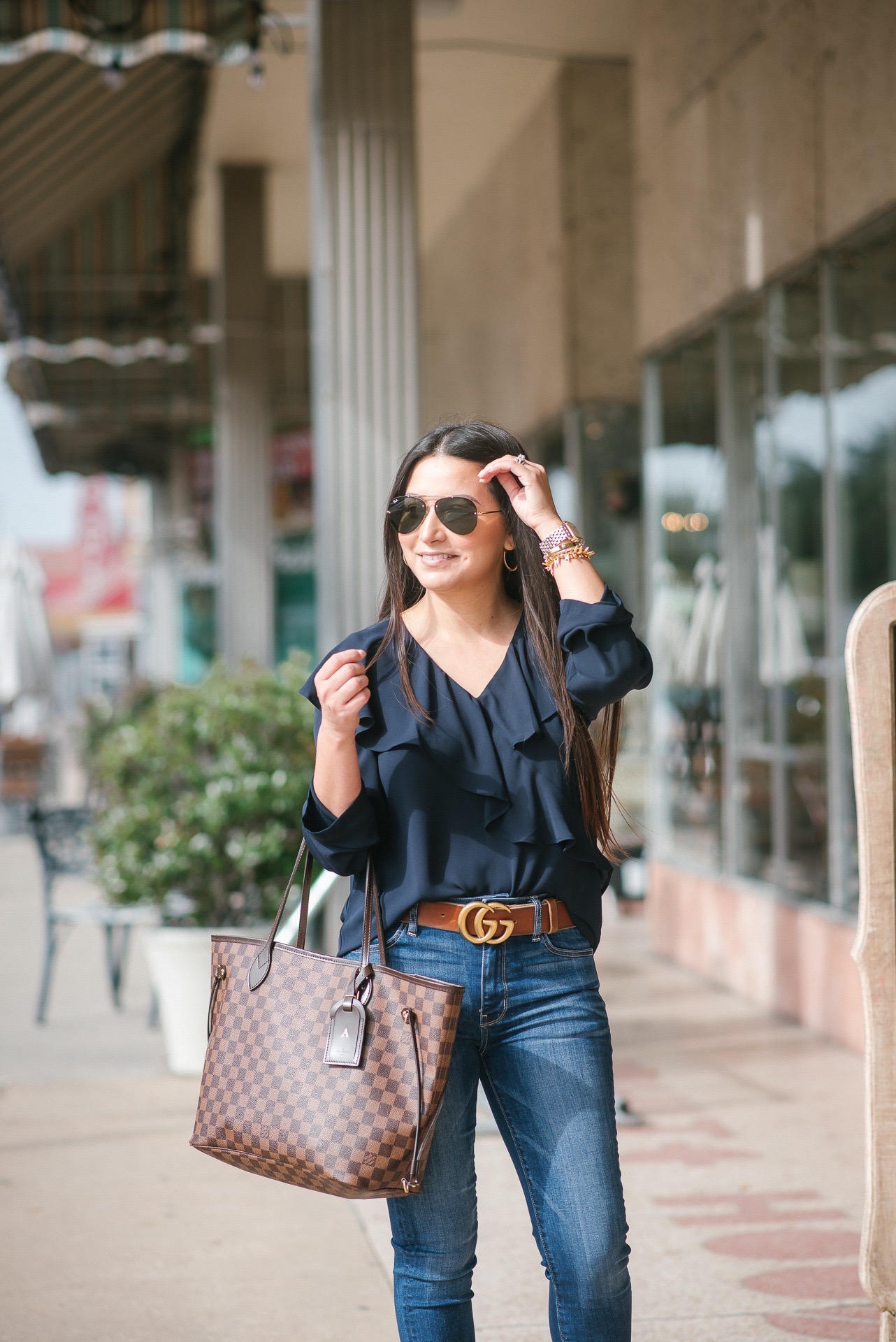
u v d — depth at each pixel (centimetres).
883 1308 286
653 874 1096
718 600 973
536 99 1416
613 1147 272
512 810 275
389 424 788
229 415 1780
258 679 805
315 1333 423
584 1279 264
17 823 2256
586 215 1339
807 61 789
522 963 272
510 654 292
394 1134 254
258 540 1817
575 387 1341
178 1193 557
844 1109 659
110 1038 846
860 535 794
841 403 783
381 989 260
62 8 884
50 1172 583
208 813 754
